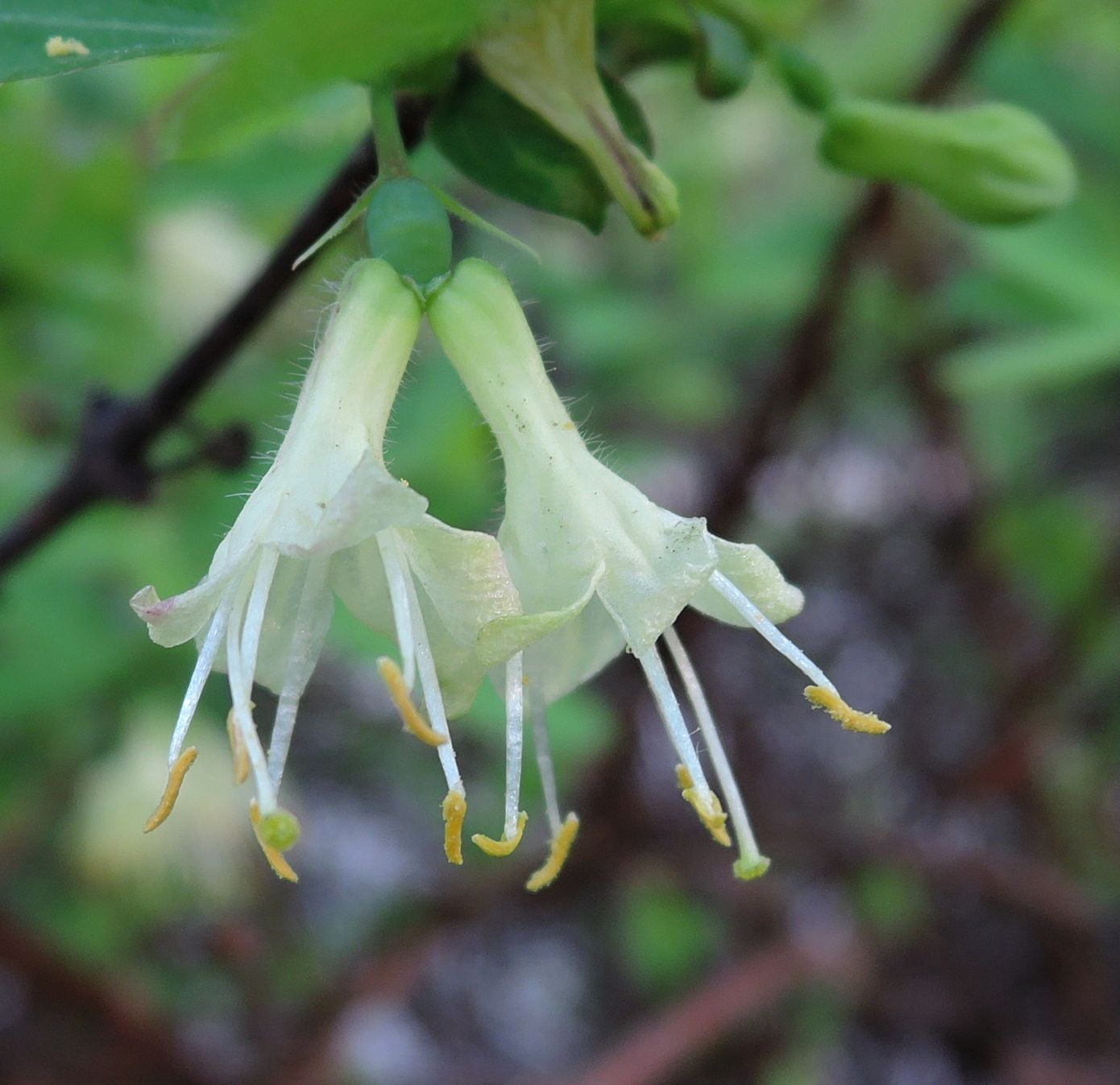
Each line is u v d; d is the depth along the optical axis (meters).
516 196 0.10
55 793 0.19
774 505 0.24
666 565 0.09
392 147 0.09
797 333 0.16
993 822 0.24
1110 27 0.18
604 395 0.21
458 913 0.21
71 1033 0.20
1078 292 0.13
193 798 0.18
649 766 0.23
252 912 0.22
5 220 0.15
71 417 0.17
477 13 0.08
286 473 0.09
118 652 0.16
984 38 0.15
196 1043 0.21
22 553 0.12
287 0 0.08
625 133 0.10
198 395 0.12
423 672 0.09
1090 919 0.21
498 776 0.23
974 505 0.22
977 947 0.23
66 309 0.16
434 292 0.09
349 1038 0.21
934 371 0.21
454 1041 0.25
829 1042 0.22
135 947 0.21
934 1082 0.24
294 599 0.09
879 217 0.15
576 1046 0.24
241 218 0.18
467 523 0.17
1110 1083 0.21
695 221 0.21
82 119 0.16
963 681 0.25
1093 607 0.21
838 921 0.23
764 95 0.21
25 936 0.18
